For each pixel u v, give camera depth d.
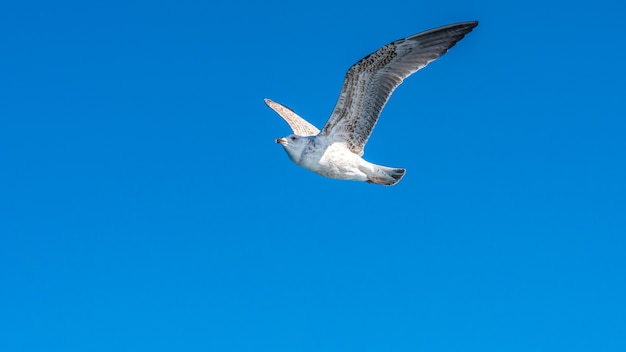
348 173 12.44
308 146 12.26
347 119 12.12
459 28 11.71
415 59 11.89
